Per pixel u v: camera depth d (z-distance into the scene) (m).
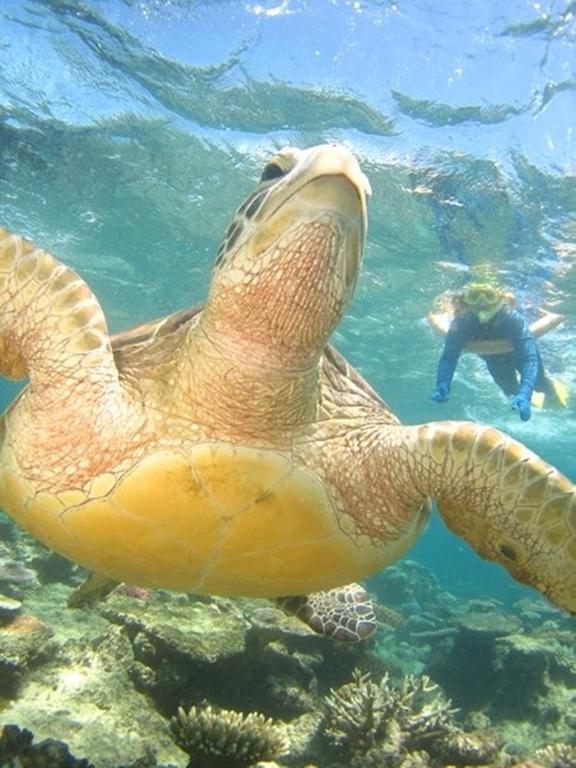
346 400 0.81
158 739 1.32
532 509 0.73
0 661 1.32
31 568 2.34
